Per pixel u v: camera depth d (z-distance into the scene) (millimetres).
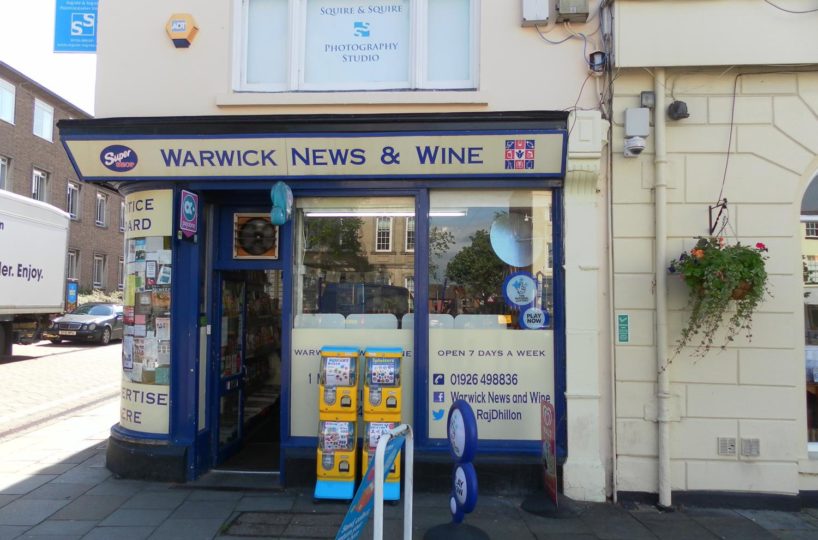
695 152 5250
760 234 5176
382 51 5684
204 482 5480
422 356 5375
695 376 5145
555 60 5371
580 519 4758
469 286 5527
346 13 5711
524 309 5469
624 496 5129
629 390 5184
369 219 5652
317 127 5168
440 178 5383
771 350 5102
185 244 5613
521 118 5062
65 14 6484
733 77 5230
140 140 5289
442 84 5574
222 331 6195
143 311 5641
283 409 5449
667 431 5059
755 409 5094
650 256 5234
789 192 5172
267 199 6004
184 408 5547
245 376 6809
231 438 6438
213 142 5262
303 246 5711
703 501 5070
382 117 5090
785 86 5199
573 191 5293
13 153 24047
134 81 5574
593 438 5172
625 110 5227
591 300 5238
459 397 5406
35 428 7656
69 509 4805
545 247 5500
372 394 5078
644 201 5258
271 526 4512
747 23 5047
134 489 5270
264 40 5750
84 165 5449
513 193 5539
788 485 5039
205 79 5547
